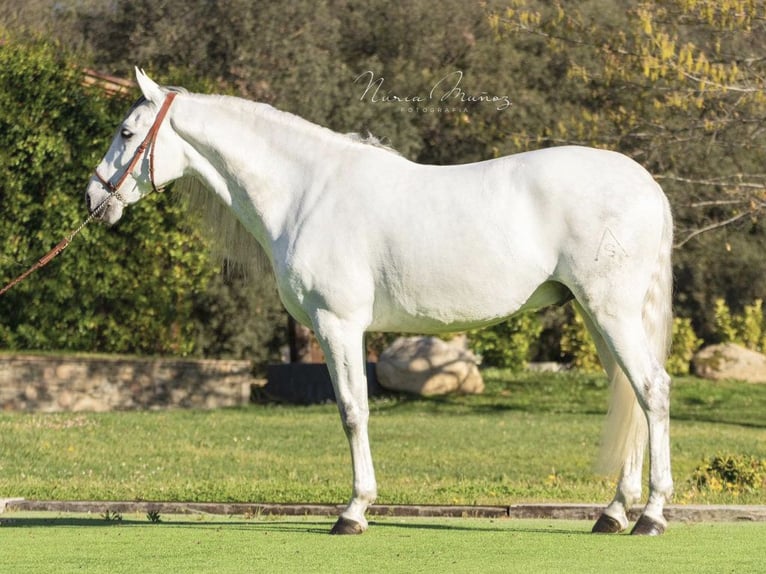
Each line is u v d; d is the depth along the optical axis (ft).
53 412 71.10
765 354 100.37
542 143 69.46
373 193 29.45
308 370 83.10
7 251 74.43
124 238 75.72
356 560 25.52
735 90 61.11
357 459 29.76
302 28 94.02
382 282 29.27
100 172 31.53
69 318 76.54
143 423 65.98
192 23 95.45
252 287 81.51
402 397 83.71
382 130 88.84
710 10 59.31
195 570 24.41
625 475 29.73
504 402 82.12
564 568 24.36
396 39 97.86
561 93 91.86
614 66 63.21
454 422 70.54
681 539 28.37
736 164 79.92
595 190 28.30
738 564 24.82
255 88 91.09
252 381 88.28
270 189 30.45
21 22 95.66
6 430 61.16
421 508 36.52
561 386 88.28
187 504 37.83
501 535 29.37
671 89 63.36
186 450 57.26
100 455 55.11
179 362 77.05
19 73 73.31
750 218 68.33
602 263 28.12
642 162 66.74
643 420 29.40
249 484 45.73
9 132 73.51
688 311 105.60
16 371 71.82
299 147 30.42
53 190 74.08
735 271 101.09
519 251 28.48
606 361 29.84
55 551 27.12
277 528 31.22
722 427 70.85
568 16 65.26
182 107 31.07
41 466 51.60
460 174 29.35
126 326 78.79
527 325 93.81
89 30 100.53
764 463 44.14
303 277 29.60
